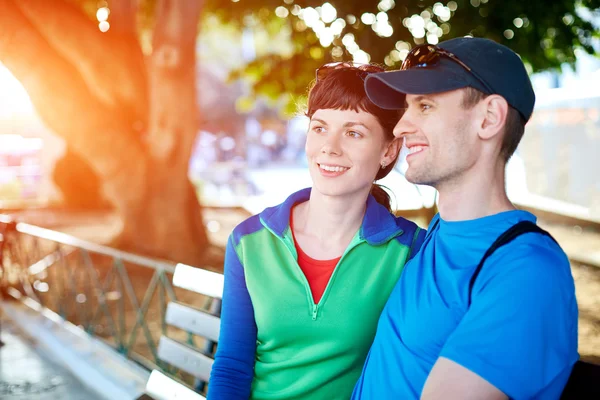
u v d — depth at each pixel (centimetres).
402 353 131
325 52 784
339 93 162
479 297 116
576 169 955
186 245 785
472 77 123
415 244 166
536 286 111
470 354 112
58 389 367
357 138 164
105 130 757
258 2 837
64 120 743
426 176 129
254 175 2089
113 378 360
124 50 770
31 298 529
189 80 764
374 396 136
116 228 1160
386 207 189
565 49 783
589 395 118
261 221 171
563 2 742
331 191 164
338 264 163
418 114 130
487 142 126
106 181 782
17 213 1358
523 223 121
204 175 1911
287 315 163
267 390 168
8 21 702
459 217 129
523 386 108
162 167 779
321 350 162
